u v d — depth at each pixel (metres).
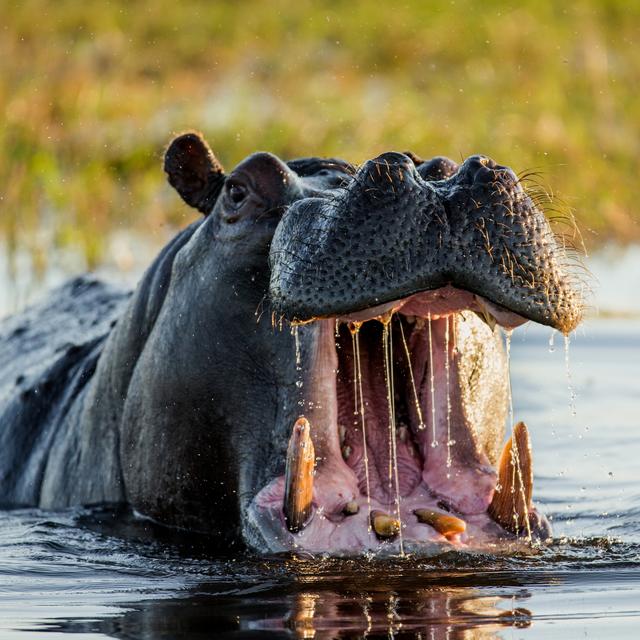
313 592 17.22
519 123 62.22
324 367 19.02
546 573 18.25
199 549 20.56
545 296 17.06
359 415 19.83
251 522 18.78
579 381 36.06
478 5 76.81
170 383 21.08
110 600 17.31
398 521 18.28
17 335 32.28
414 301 18.03
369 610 16.30
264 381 19.89
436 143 59.78
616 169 60.09
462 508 19.12
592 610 16.23
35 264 49.50
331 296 16.95
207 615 16.27
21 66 65.06
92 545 21.02
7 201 53.88
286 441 19.47
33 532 21.95
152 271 22.91
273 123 60.56
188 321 20.81
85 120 61.19
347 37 75.44
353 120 61.72
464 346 19.30
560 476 26.69
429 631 15.26
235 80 70.31
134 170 58.22
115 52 69.56
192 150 22.66
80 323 31.45
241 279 20.14
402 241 16.88
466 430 19.31
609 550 19.83
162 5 76.50
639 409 32.72
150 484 21.95
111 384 23.67
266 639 15.00
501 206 17.05
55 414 26.86
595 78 66.88
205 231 21.14
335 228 17.12
